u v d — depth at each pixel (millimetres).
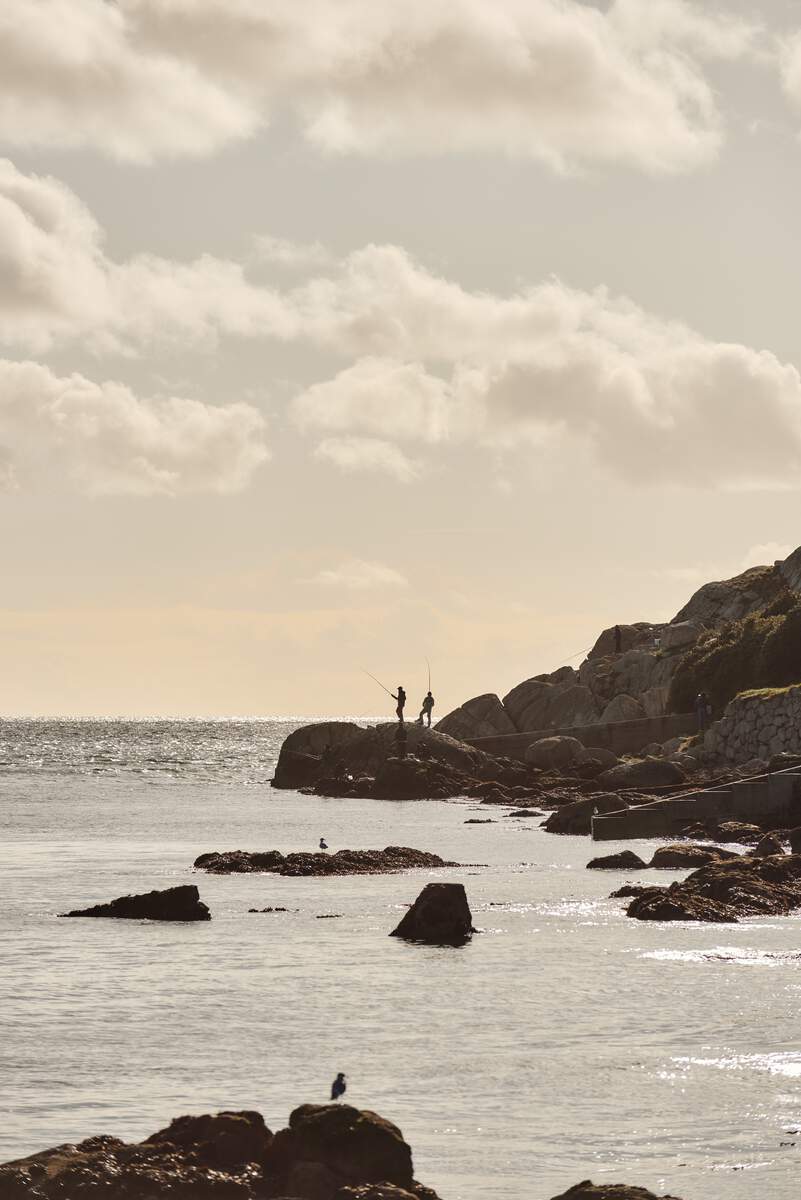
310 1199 22766
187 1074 34125
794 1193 25406
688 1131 29391
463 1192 25547
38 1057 35656
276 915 62750
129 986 45594
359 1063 35281
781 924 59688
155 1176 22766
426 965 49594
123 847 102688
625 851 84812
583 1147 28344
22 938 55844
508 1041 37625
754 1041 37500
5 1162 24969
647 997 43656
